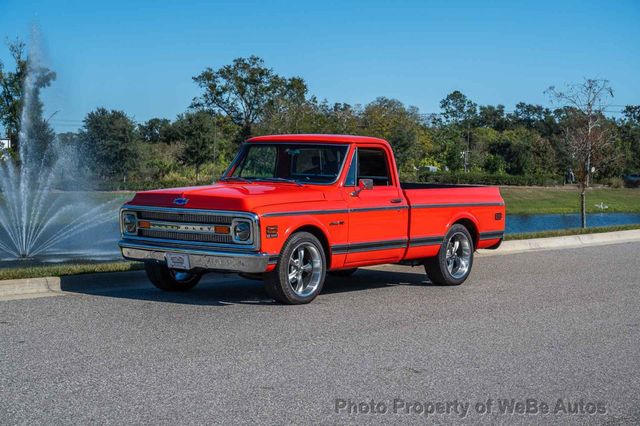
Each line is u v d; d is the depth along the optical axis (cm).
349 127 5141
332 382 563
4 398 508
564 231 1777
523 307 886
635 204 5747
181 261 817
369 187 903
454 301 914
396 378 580
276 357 625
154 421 470
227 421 475
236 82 7450
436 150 7544
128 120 5359
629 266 1280
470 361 635
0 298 848
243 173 966
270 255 796
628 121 10138
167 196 841
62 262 1305
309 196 854
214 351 637
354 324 761
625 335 751
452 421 492
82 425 460
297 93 7481
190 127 5822
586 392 563
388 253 949
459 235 1053
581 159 2652
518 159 7594
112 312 780
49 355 613
